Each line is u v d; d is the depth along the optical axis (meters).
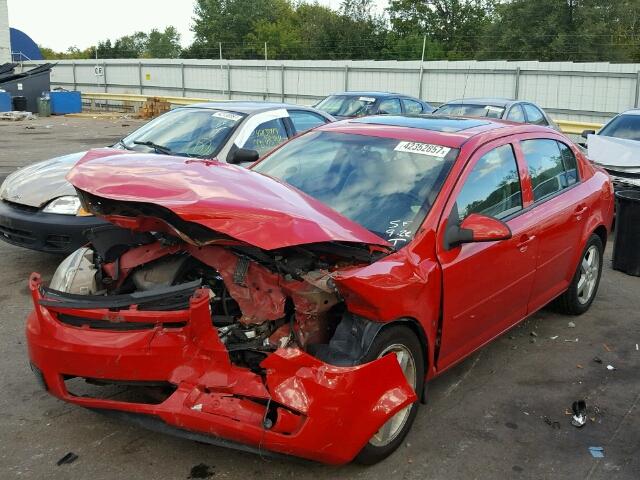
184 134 6.87
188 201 2.95
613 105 21.75
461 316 3.79
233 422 2.79
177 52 76.12
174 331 2.95
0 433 3.46
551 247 4.75
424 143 4.14
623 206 7.01
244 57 63.62
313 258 3.21
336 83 28.81
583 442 3.64
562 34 37.75
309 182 4.14
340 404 2.88
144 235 3.75
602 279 6.91
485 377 4.43
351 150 4.29
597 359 4.78
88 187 3.13
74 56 83.06
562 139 5.34
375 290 3.05
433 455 3.44
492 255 3.97
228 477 3.15
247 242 2.83
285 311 3.21
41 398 3.85
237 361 3.10
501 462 3.41
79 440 3.42
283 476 3.18
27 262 6.55
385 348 3.21
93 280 3.59
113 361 2.98
